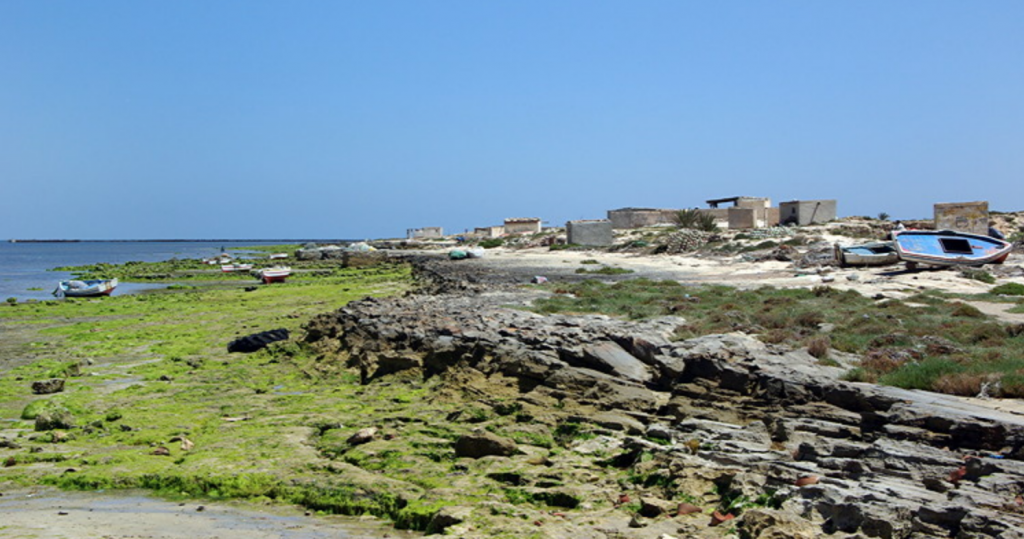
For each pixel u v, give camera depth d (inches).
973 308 893.2
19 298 2327.8
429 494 503.2
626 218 3577.8
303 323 1408.7
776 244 2070.6
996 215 2578.7
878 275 1380.4
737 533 412.2
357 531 468.8
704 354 716.7
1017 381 557.0
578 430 625.9
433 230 5807.1
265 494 537.0
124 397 860.6
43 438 683.4
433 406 751.1
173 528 472.7
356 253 3319.4
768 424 591.2
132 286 2738.7
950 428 490.0
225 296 2078.0
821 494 425.1
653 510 450.3
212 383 932.6
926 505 388.5
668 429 597.9
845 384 604.7
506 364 804.6
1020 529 352.8
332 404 794.8
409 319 1094.4
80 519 489.7
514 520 454.3
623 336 820.0
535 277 1720.0
